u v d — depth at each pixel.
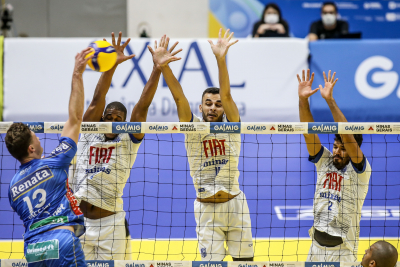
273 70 28.02
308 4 36.84
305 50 27.86
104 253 12.23
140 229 17.64
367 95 27.89
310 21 37.00
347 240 12.38
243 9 37.28
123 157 12.67
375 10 36.78
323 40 27.97
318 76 28.06
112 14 38.16
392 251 10.34
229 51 27.94
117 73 27.80
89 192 12.38
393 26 36.81
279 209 19.11
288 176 21.97
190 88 27.94
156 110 28.02
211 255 12.16
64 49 27.94
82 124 11.55
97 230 12.34
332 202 12.56
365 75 27.84
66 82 28.02
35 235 9.39
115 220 12.55
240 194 12.86
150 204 19.52
